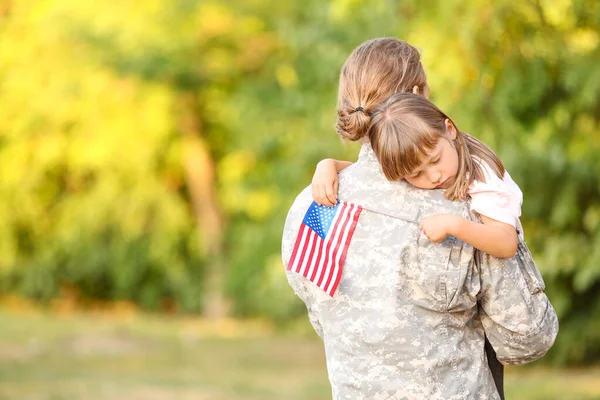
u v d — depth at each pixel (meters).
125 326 33.91
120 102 36.91
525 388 20.81
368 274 5.43
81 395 19.44
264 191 34.97
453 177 5.33
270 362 26.25
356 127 5.54
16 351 26.62
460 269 5.31
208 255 38.78
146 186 38.41
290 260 5.57
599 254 21.09
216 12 33.66
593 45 16.50
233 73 34.56
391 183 5.48
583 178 21.94
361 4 21.39
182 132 38.47
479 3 14.16
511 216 5.35
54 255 40.91
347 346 5.49
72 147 37.75
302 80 30.53
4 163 39.06
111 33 34.28
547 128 19.84
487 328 5.51
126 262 39.41
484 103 16.62
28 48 37.88
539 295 5.49
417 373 5.33
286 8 32.59
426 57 15.60
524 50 15.63
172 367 24.70
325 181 5.64
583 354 24.92
